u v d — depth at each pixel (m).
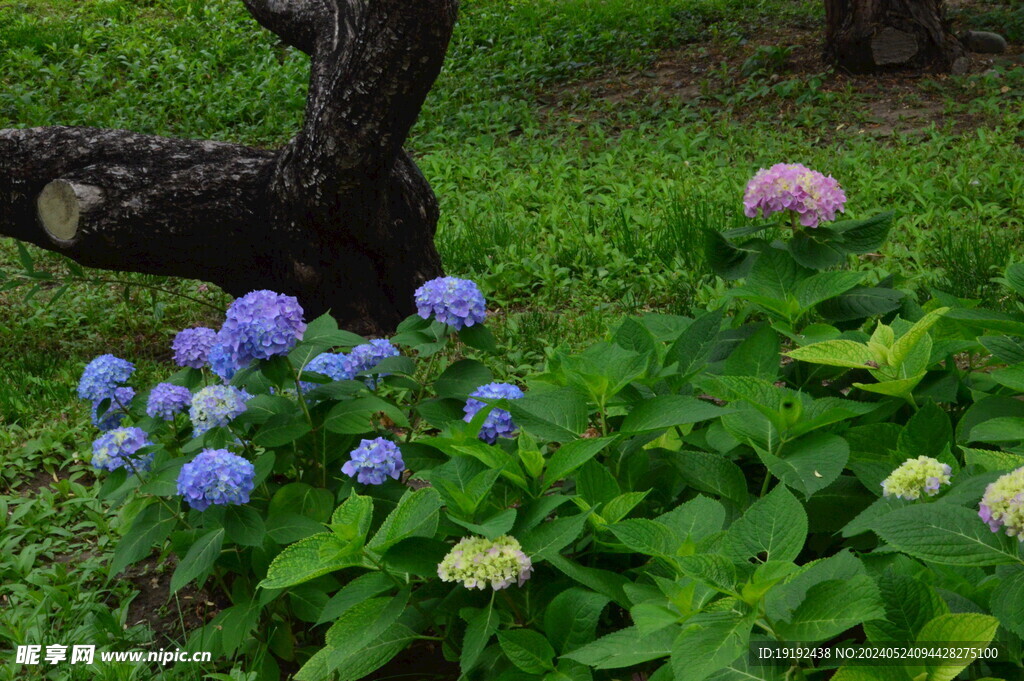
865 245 2.87
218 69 12.66
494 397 2.67
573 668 2.00
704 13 13.44
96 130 5.29
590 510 2.10
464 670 2.00
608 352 2.54
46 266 6.87
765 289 2.82
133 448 2.79
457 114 10.72
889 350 2.35
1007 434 2.10
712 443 2.40
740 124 9.71
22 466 4.09
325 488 2.87
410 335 2.89
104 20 14.22
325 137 4.89
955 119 9.02
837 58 10.57
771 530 1.86
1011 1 12.59
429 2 4.55
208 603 3.13
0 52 12.74
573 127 9.86
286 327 2.58
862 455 2.35
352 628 2.15
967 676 1.80
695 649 1.64
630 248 6.32
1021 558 1.61
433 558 2.16
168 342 5.55
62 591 3.18
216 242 5.24
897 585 1.64
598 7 14.08
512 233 6.78
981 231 6.16
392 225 5.31
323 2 5.42
